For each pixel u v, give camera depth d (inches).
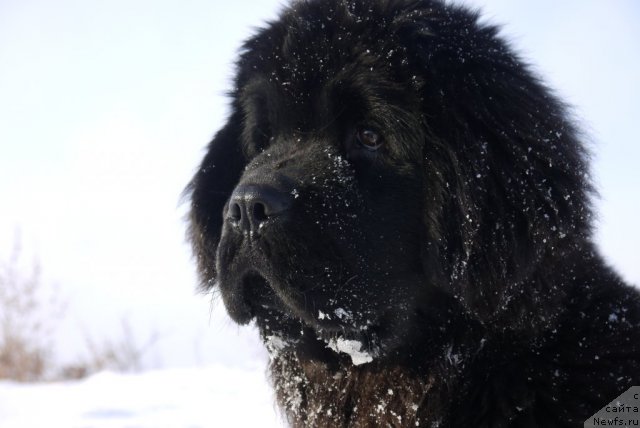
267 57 58.3
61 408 84.8
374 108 54.6
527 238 52.4
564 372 52.7
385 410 55.1
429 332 54.3
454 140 53.1
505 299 52.2
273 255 52.6
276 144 56.8
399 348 54.4
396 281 53.7
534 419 52.4
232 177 60.4
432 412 54.1
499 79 54.3
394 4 56.6
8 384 114.6
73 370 140.9
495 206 52.5
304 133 56.4
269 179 53.3
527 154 53.2
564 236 52.9
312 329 54.2
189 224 61.4
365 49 55.2
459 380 53.8
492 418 52.9
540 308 52.7
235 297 54.1
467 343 53.7
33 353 139.3
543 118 54.3
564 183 53.5
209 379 101.1
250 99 58.8
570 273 54.0
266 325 54.9
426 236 53.6
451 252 52.9
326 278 52.7
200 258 60.0
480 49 54.9
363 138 54.9
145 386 98.6
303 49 56.6
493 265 52.2
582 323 53.6
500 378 53.2
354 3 57.0
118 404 85.4
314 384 57.0
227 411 77.5
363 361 54.1
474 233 52.3
